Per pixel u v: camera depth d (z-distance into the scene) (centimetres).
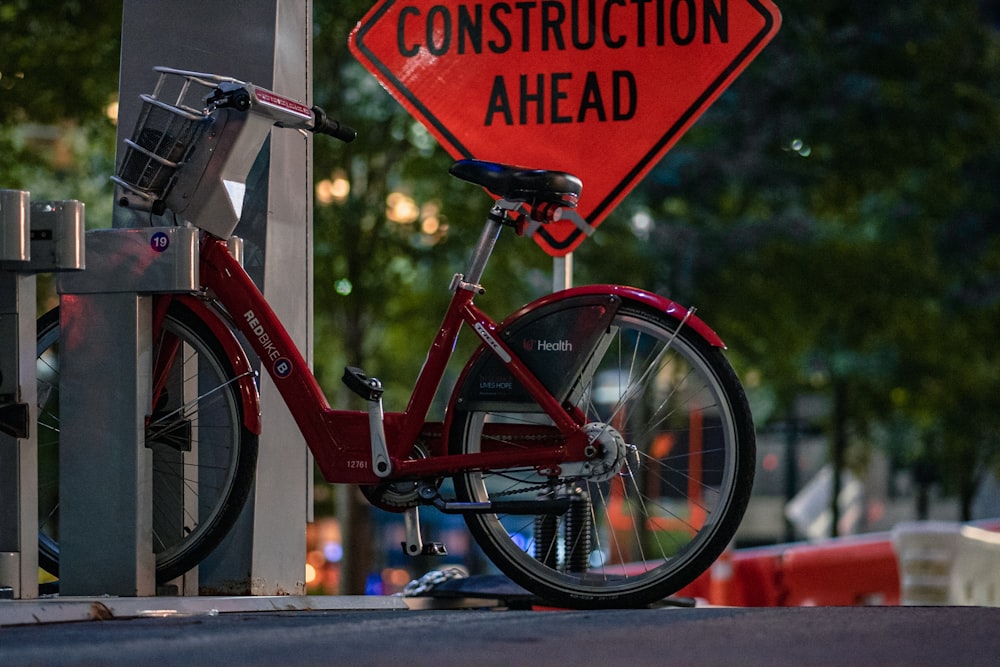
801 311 2188
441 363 636
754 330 2170
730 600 1720
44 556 671
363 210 1798
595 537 662
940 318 2512
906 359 2697
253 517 700
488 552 633
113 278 643
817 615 554
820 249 2183
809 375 2848
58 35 1600
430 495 629
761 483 4497
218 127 632
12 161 1770
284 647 448
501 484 647
